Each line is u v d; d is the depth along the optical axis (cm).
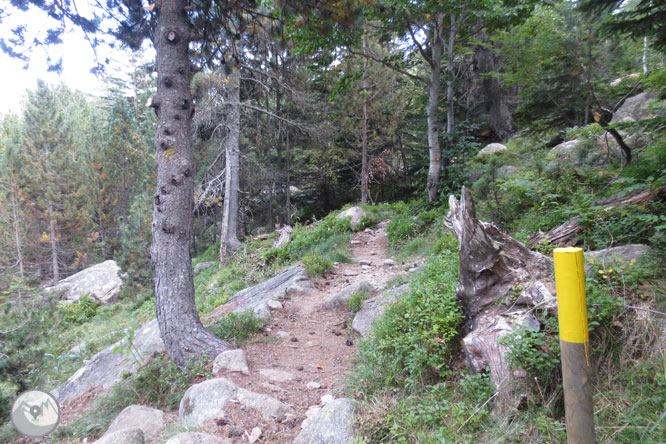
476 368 322
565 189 675
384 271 845
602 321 303
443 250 669
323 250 1095
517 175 876
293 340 576
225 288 1161
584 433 180
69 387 695
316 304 716
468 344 334
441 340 355
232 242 1625
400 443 274
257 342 568
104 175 2378
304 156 2008
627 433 231
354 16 605
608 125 602
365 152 1800
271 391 415
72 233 2480
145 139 2098
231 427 342
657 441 217
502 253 385
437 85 1085
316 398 404
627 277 331
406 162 2164
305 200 2323
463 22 998
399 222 1095
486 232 415
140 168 2250
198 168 1855
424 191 1324
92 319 1581
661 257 360
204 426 343
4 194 2261
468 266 386
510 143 1436
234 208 1655
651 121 546
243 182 1958
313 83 1895
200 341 517
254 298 820
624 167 646
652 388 255
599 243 438
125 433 319
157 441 334
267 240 1533
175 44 536
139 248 1711
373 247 1092
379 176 1917
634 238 430
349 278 841
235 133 1659
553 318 312
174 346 515
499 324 336
